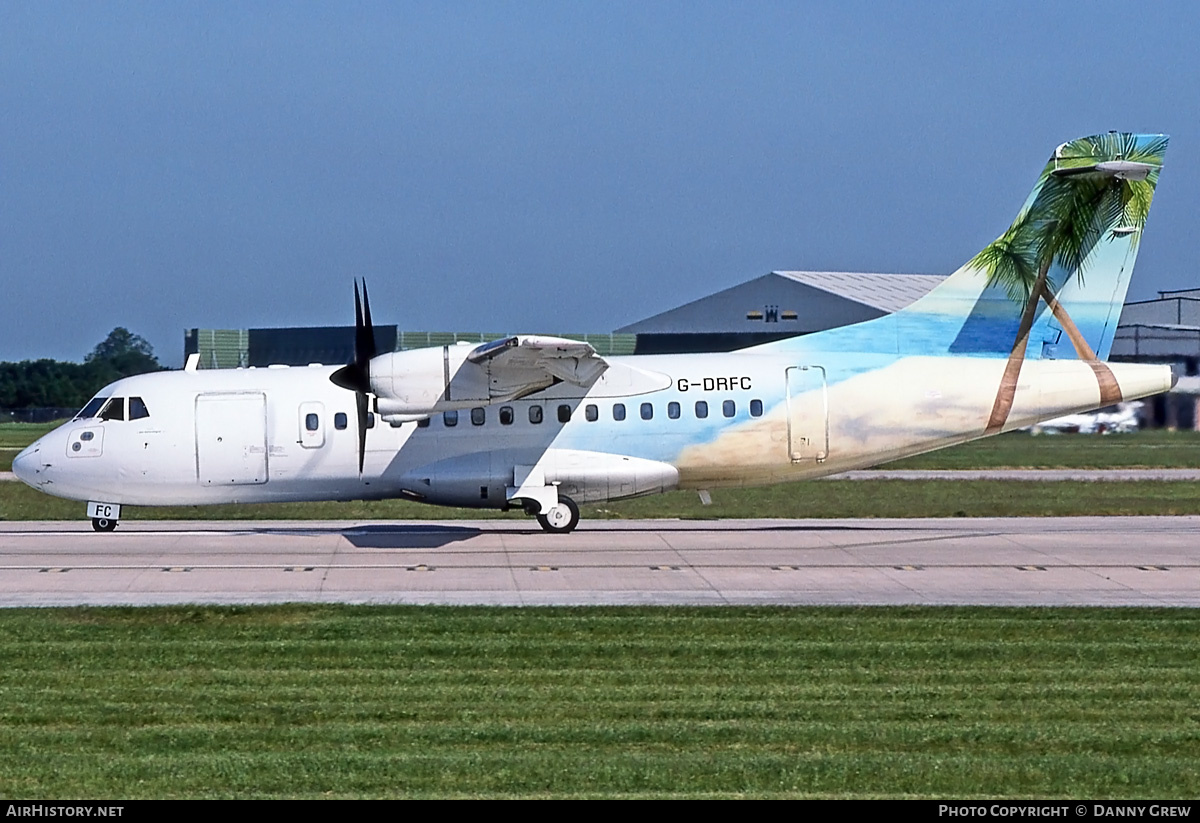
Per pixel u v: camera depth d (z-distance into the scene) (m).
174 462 102.38
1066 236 102.25
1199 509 132.88
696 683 56.50
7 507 138.50
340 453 102.19
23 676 57.59
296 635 65.56
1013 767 44.16
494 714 51.38
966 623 67.94
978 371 102.94
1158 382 103.25
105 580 80.75
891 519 121.25
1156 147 100.31
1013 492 156.12
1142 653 62.19
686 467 102.81
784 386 102.62
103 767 44.22
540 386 97.31
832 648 62.81
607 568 85.31
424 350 96.06
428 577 81.75
